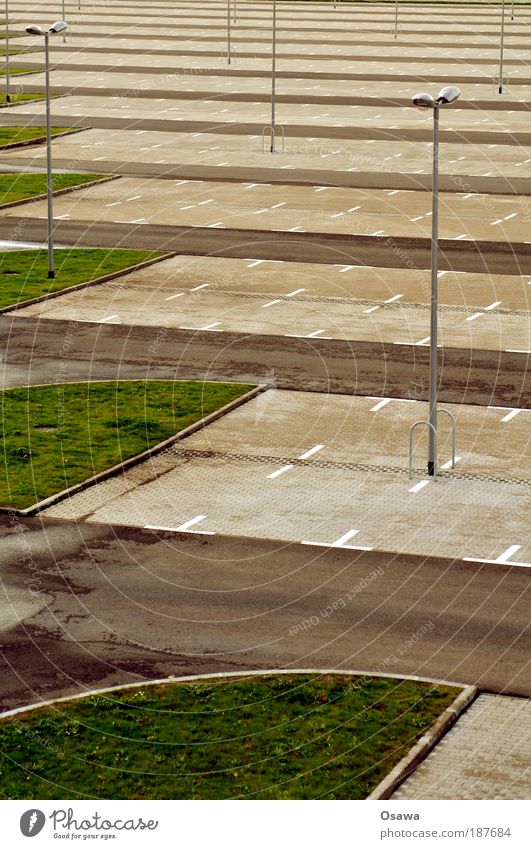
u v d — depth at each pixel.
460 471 39.31
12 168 85.75
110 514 36.16
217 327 53.75
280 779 24.05
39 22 173.00
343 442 41.75
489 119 105.50
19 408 44.22
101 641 29.12
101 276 60.81
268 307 56.66
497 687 27.20
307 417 43.97
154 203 76.69
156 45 151.25
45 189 79.25
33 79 126.62
